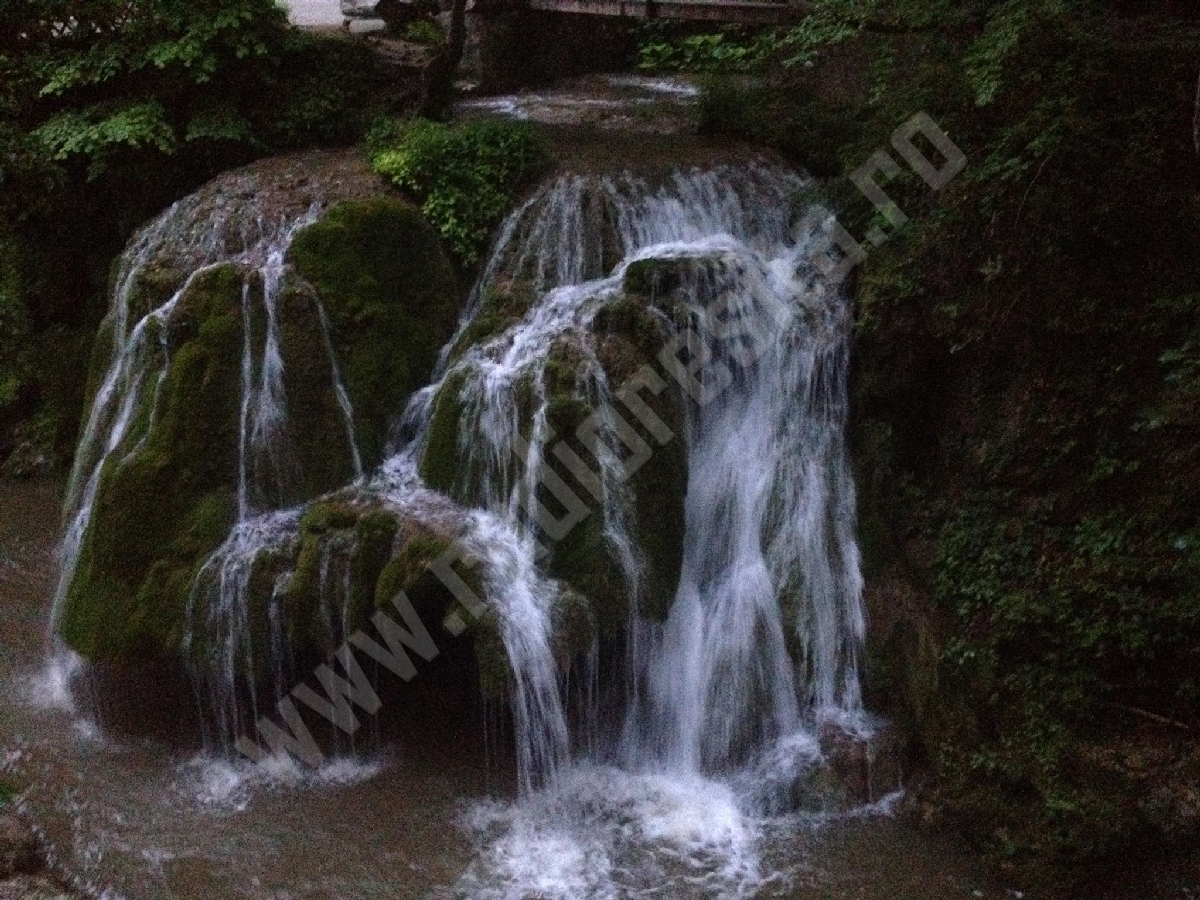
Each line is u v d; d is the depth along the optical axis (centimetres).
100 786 652
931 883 601
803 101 880
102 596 677
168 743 689
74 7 894
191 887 584
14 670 749
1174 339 627
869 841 630
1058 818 589
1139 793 579
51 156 884
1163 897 566
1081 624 621
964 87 694
